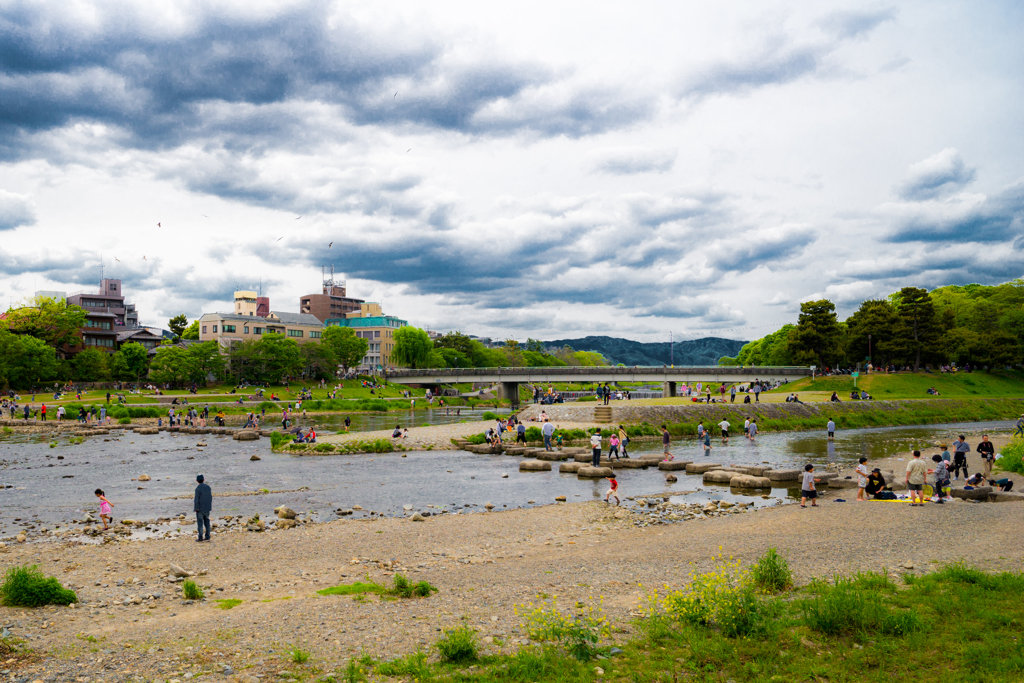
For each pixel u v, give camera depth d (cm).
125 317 19200
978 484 2989
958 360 12350
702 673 990
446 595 1493
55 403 9531
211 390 12500
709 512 2728
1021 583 1304
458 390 17062
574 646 1075
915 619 1114
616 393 11612
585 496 3180
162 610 1434
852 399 8838
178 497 3197
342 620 1311
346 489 3403
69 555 2031
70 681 1001
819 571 1559
